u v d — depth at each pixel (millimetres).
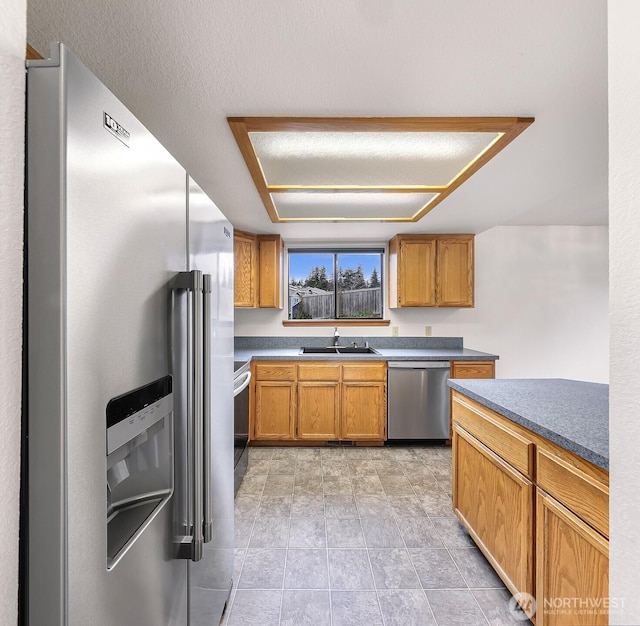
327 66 1269
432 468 3033
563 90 1402
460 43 1156
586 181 2375
